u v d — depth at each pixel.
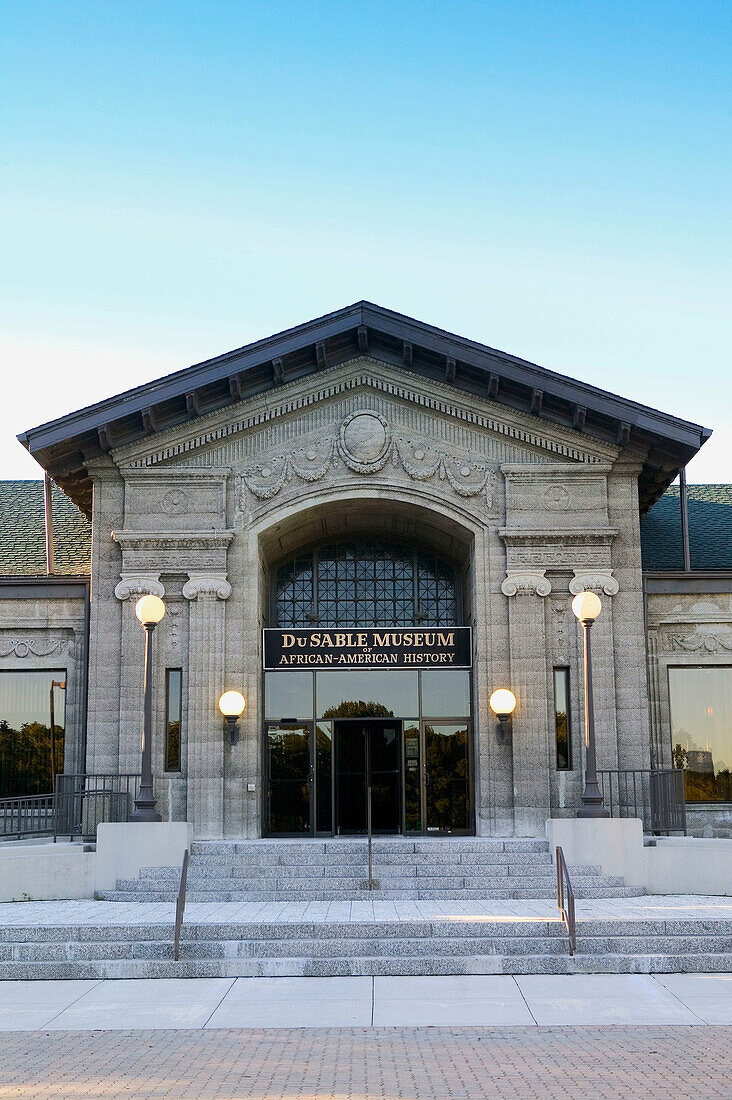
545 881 19.48
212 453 24.05
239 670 23.27
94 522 23.86
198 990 13.53
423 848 20.94
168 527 23.72
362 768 25.52
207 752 22.84
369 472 23.88
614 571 23.70
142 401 23.12
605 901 18.61
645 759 22.89
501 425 24.05
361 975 14.25
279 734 25.58
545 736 22.92
